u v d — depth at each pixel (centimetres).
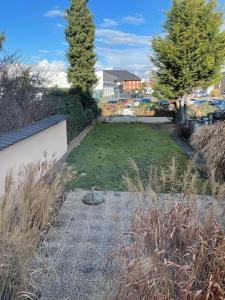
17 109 577
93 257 265
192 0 1153
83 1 1195
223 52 1177
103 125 1448
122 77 5847
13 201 240
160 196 281
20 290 193
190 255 176
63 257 264
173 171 340
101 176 543
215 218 217
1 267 186
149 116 1591
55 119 632
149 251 187
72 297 213
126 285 154
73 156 734
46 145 560
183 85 1254
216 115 1130
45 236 286
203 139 634
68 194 426
